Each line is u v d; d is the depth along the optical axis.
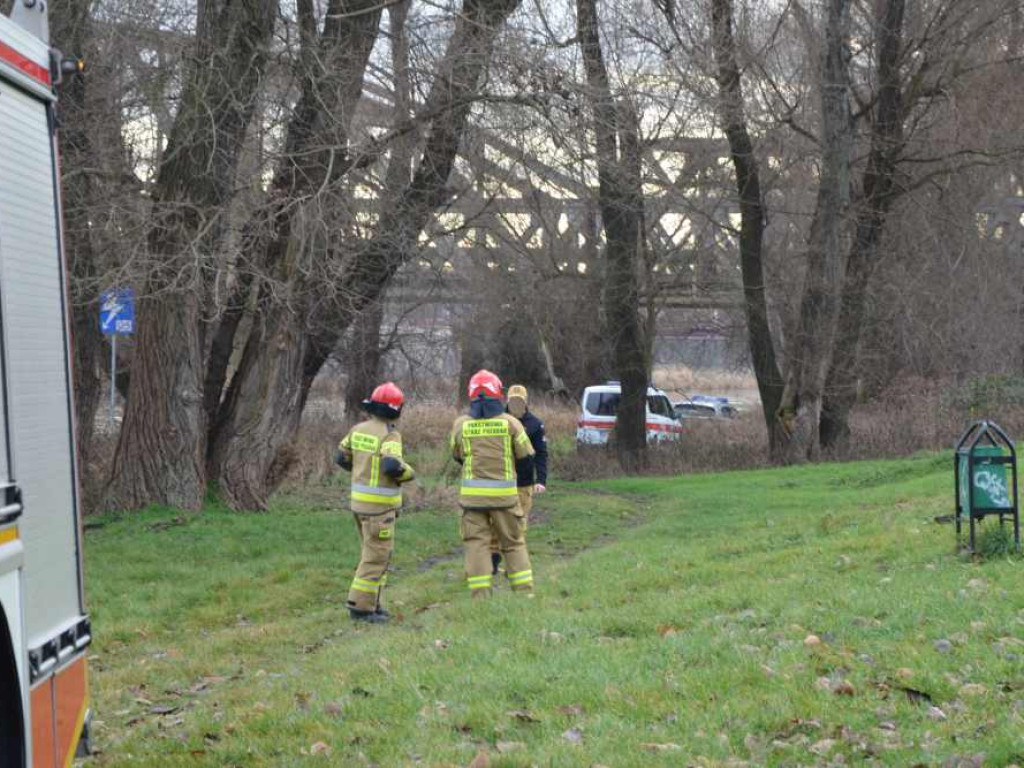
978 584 8.95
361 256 21.91
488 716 6.70
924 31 32.75
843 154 33.06
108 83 19.55
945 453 26.98
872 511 16.45
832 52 32.16
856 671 6.85
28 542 4.65
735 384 71.12
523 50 19.12
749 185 35.12
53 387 5.06
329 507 22.12
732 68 30.12
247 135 19.55
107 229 18.62
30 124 5.03
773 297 39.97
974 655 6.89
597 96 19.31
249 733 6.91
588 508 23.66
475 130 20.55
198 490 19.72
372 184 21.80
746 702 6.47
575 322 44.53
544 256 41.88
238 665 9.88
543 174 21.56
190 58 18.55
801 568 11.56
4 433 4.45
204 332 20.48
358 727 6.75
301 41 19.55
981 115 33.62
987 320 39.09
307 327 20.98
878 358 38.28
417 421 36.00
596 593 11.18
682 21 28.09
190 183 18.27
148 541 16.81
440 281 34.09
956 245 38.91
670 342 52.78
